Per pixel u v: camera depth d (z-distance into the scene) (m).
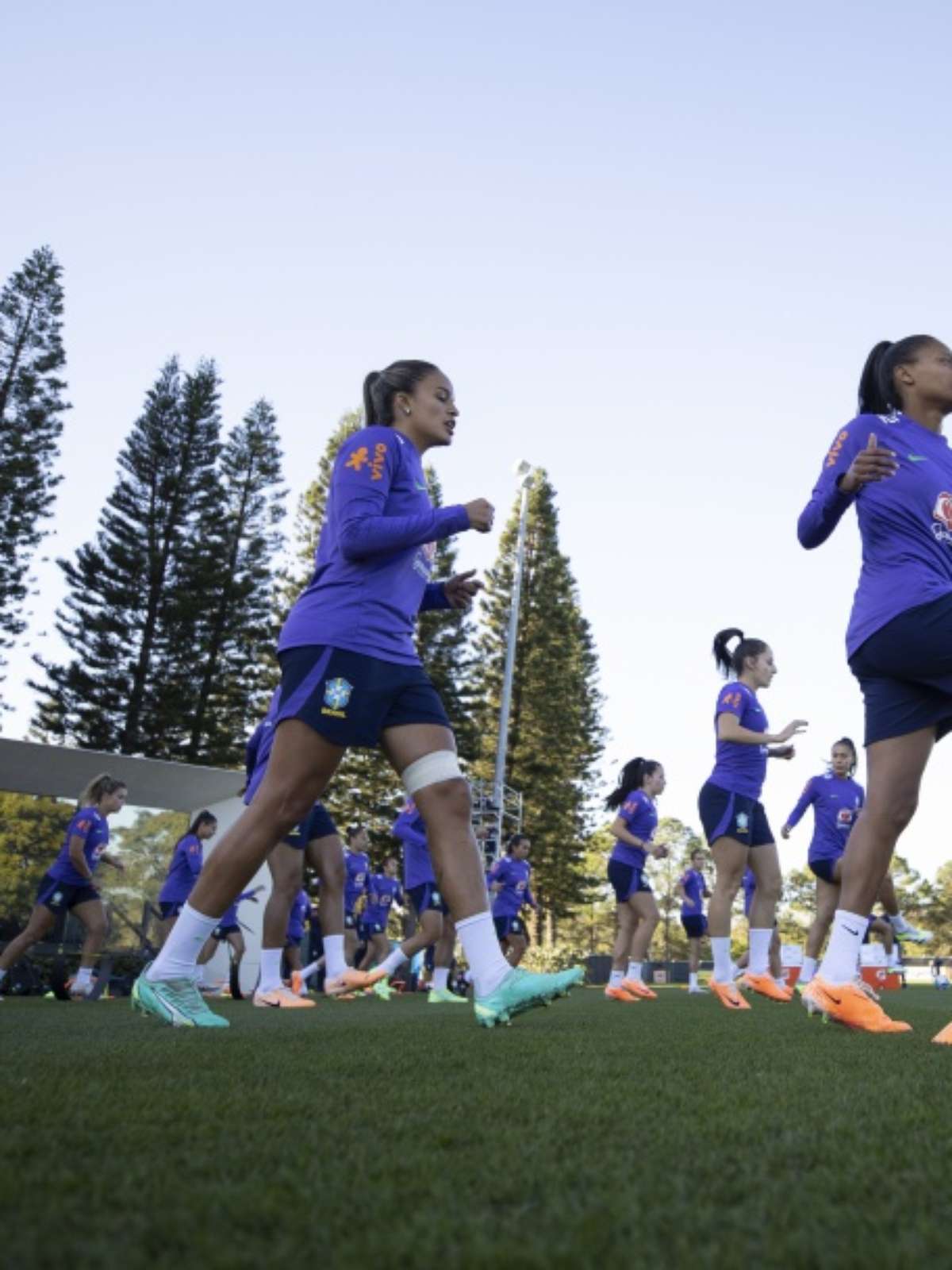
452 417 4.05
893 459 3.86
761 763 8.16
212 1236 1.16
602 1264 1.07
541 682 44.44
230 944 13.02
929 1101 2.24
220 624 35.75
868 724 4.16
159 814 16.52
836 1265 1.08
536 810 43.59
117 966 15.41
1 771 15.30
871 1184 1.44
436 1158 1.57
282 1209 1.27
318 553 3.81
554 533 46.12
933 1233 1.19
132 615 34.94
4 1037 3.98
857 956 4.43
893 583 3.94
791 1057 3.21
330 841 7.74
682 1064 2.97
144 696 34.69
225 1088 2.29
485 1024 3.77
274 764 3.69
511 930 14.45
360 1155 1.59
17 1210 1.26
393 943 18.38
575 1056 3.18
